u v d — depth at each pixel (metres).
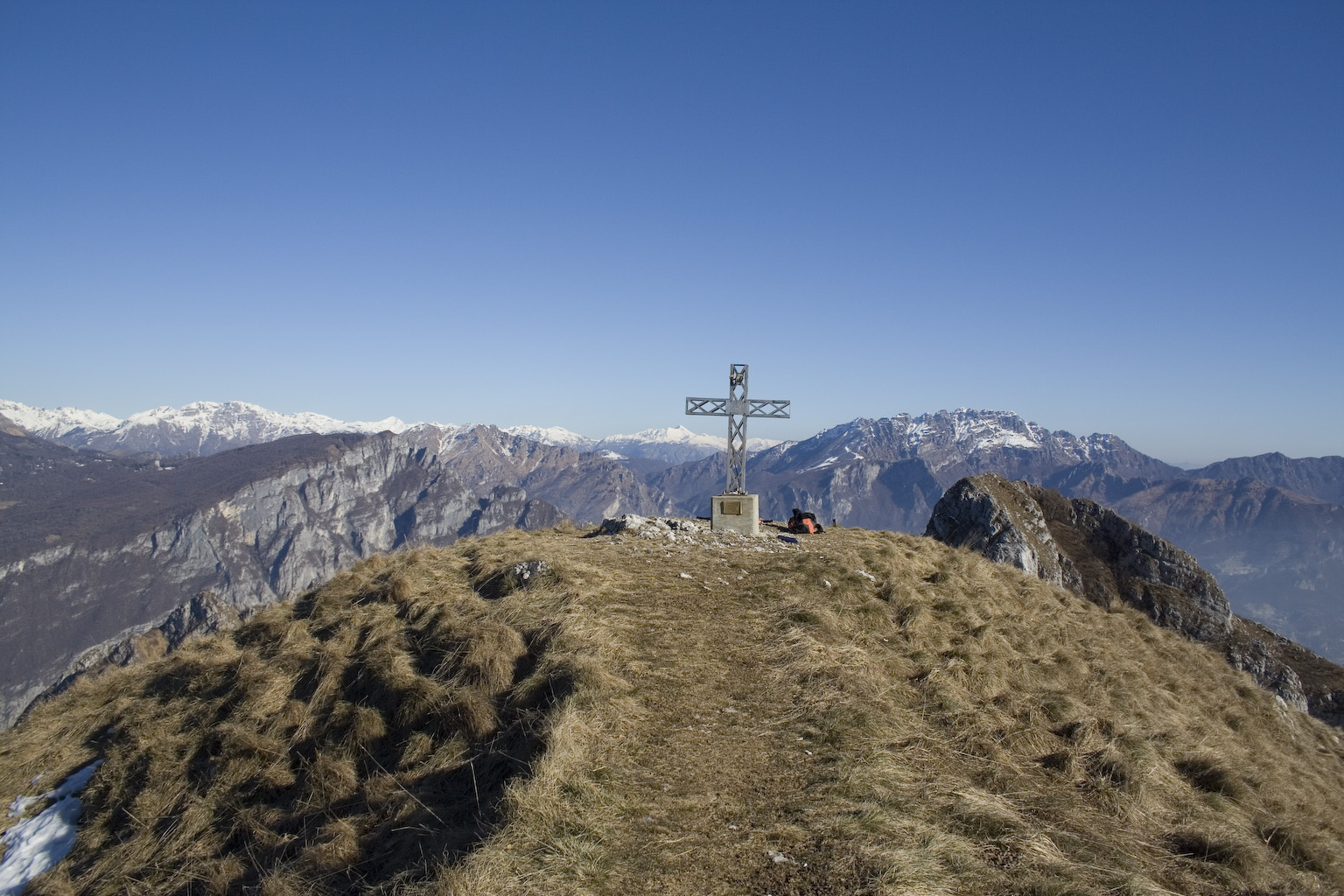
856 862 8.14
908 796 9.91
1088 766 11.80
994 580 23.27
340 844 9.65
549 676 12.69
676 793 9.62
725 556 21.23
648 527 25.42
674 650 14.28
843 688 13.06
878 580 19.19
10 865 12.70
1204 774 12.55
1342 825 14.84
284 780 12.33
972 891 7.94
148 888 10.96
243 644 18.64
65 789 14.59
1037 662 16.92
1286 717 24.12
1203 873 9.26
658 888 7.72
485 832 8.67
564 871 7.88
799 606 16.67
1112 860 8.99
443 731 12.08
